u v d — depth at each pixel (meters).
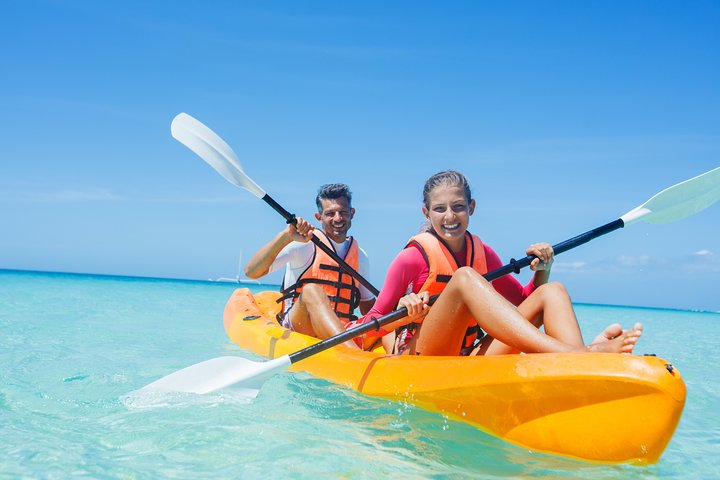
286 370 3.46
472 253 3.21
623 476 1.97
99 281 24.03
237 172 4.14
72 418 2.43
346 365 3.04
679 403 1.84
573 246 3.24
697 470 2.14
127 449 2.05
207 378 2.98
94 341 4.95
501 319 2.33
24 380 3.17
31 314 7.01
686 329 11.32
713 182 3.58
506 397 2.19
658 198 3.48
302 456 2.03
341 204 4.52
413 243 3.18
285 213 4.10
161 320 7.20
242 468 1.89
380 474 1.89
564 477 1.93
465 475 1.92
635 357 1.96
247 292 6.06
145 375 3.48
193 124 4.30
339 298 4.36
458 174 3.21
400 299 2.94
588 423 2.00
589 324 11.29
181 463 1.92
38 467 1.84
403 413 2.54
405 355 2.82
